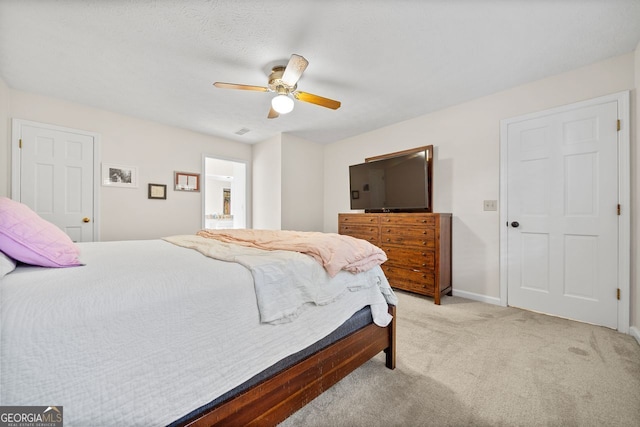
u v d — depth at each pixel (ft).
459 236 9.39
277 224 12.97
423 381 4.35
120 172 10.30
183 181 12.05
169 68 7.06
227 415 2.67
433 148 10.11
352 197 12.12
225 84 6.68
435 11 5.04
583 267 6.95
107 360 2.08
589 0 4.76
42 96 8.70
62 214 9.12
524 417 3.56
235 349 2.80
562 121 7.29
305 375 3.45
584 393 4.04
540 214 7.66
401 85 8.02
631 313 6.24
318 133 12.83
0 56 6.50
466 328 6.52
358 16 5.18
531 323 6.82
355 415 3.58
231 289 2.85
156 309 2.35
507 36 5.76
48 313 1.96
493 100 8.59
